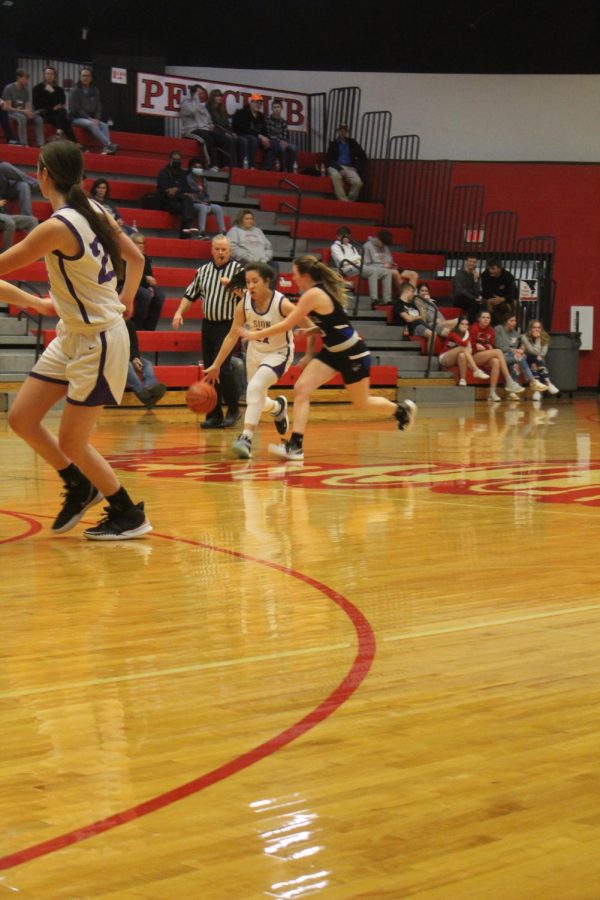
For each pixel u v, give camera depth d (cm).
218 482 870
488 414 1808
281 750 282
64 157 539
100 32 2430
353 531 639
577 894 204
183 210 2078
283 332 988
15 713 313
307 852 221
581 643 389
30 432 587
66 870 214
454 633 404
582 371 2556
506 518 691
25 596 465
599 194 2511
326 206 2445
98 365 552
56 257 536
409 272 2239
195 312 1983
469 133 2564
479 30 2411
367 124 2598
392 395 2022
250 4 2388
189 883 208
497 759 275
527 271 2525
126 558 552
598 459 1072
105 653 377
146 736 293
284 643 390
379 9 2386
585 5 2314
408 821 236
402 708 317
